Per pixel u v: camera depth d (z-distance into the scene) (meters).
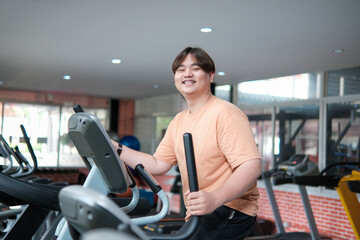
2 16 4.37
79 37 5.12
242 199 1.53
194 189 1.26
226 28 4.55
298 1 3.66
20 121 10.41
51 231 2.22
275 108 7.55
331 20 4.14
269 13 4.00
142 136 11.45
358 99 6.21
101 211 0.90
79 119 1.35
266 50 5.46
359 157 6.25
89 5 3.95
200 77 1.59
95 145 1.37
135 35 4.96
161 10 4.03
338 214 6.21
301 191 5.38
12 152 3.60
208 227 1.46
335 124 6.59
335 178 4.22
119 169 1.43
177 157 1.69
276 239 5.41
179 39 5.07
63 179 10.58
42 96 10.67
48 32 4.93
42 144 10.55
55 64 6.85
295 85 7.22
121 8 4.01
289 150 7.28
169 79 7.96
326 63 6.09
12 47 5.75
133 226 0.83
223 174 1.51
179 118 1.75
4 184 1.93
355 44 4.98
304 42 5.00
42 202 1.98
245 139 1.44
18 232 2.10
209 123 1.52
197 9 3.97
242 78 7.60
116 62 6.54
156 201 8.05
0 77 8.41
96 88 9.66
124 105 11.80
